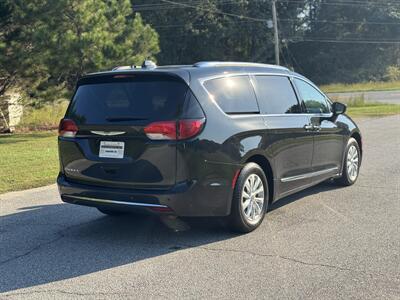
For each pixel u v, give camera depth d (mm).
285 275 4840
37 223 6941
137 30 21828
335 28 71250
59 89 19906
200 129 5676
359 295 4367
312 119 7531
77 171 6148
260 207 6410
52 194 8859
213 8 63688
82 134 6090
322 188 8625
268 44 66250
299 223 6566
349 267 5000
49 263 5367
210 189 5746
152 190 5652
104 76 6113
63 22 19188
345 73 70062
